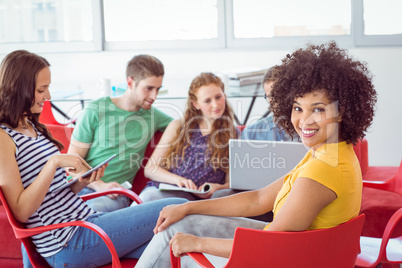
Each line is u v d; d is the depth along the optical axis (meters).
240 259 1.54
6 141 1.97
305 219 1.53
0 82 2.01
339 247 1.59
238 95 3.59
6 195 1.95
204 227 1.87
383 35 4.89
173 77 5.09
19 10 5.09
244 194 1.99
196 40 5.12
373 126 4.88
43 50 5.11
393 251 2.00
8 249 2.56
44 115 3.59
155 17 5.11
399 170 2.33
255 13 5.05
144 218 2.14
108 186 2.78
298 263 1.55
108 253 2.09
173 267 1.76
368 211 2.66
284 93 1.70
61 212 2.10
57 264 2.09
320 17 5.00
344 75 1.58
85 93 3.93
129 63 2.97
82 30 5.11
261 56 4.95
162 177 2.84
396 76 4.82
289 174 1.78
